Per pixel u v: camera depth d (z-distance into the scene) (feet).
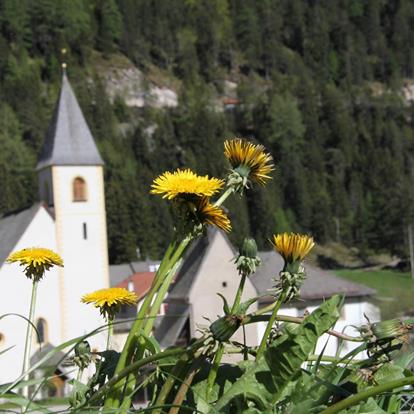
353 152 556.51
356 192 521.65
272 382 6.32
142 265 290.97
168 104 601.21
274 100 548.72
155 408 6.22
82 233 164.96
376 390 5.42
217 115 565.53
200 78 625.82
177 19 652.48
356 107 622.54
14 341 151.43
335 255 449.89
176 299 124.67
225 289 121.49
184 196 6.71
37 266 7.99
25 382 6.29
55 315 157.38
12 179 382.63
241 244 6.77
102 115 517.96
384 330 6.41
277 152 536.01
